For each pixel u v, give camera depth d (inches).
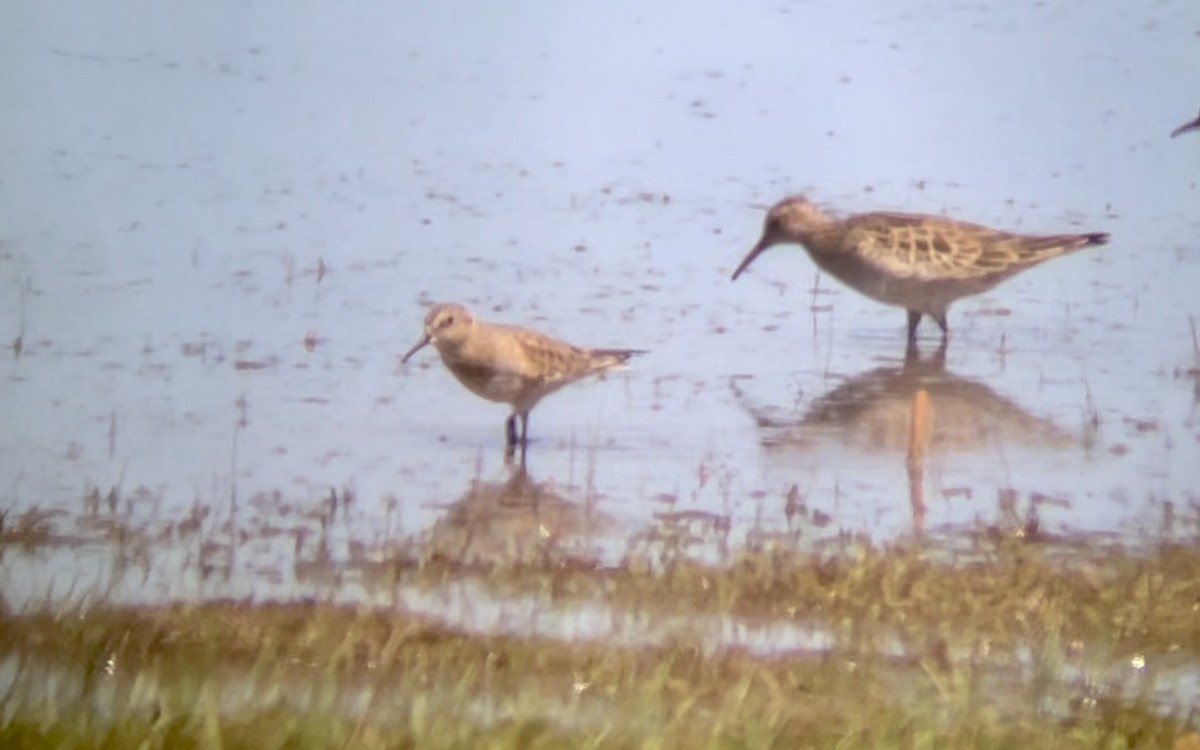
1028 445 666.2
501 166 917.8
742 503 612.1
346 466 633.0
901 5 1175.0
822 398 708.0
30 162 890.7
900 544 573.0
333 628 500.1
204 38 1080.8
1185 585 545.0
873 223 768.9
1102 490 625.9
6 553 555.5
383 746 414.3
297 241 821.2
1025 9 1167.0
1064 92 1033.5
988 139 969.5
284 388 690.8
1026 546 574.9
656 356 739.4
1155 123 994.1
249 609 513.7
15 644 480.7
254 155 914.7
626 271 812.0
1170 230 868.6
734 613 525.3
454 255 815.7
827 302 807.1
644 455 652.1
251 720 425.1
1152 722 459.5
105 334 727.1
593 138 957.8
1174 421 687.7
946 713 459.5
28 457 626.8
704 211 876.6
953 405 701.9
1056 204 890.7
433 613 520.7
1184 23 1143.6
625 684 471.8
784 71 1058.1
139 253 799.7
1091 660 499.5
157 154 909.8
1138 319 788.6
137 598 524.1
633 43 1099.9
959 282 758.5
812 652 499.5
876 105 1013.2
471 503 606.5
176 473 621.0
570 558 562.6
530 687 469.4
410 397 695.1
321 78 1021.8
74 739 408.2
